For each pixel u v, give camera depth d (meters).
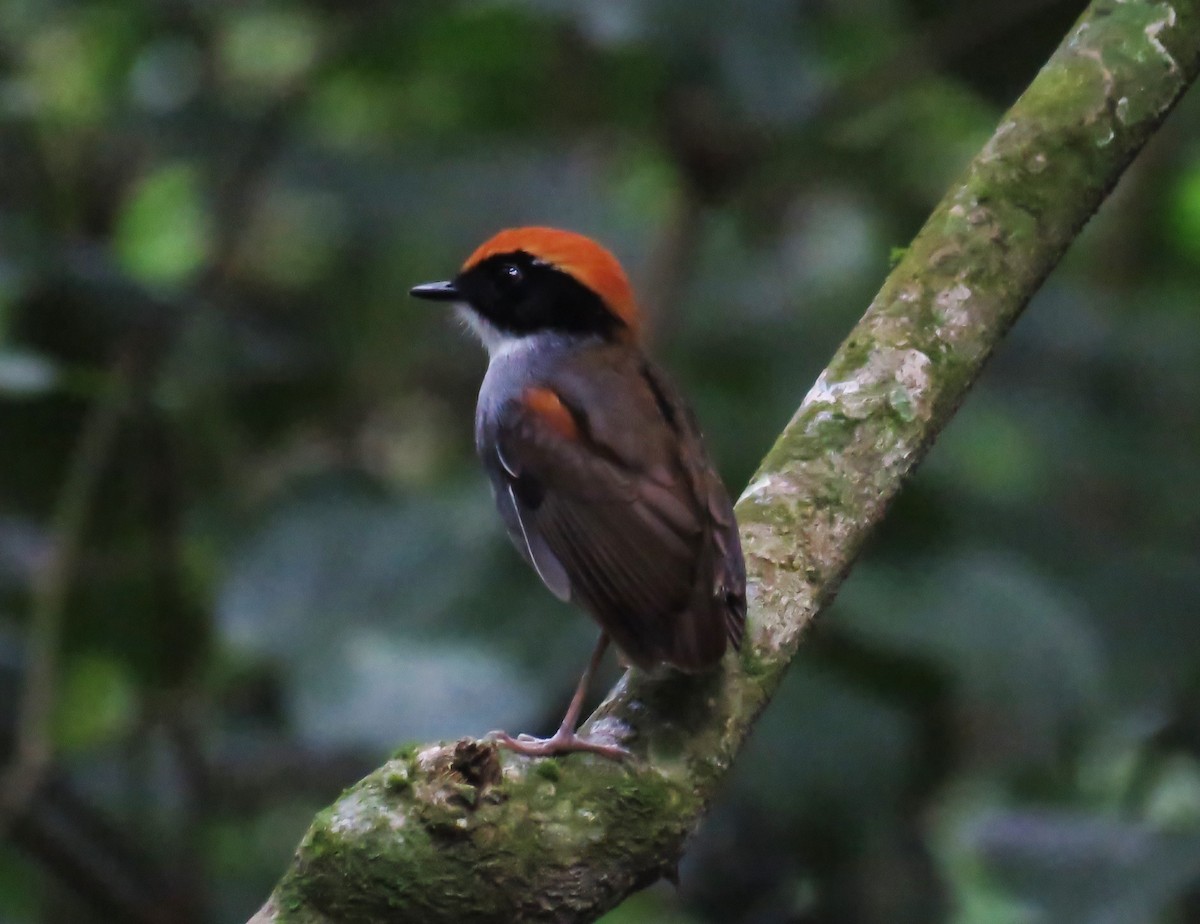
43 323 12.23
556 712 11.07
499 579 10.77
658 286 13.03
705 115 12.79
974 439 15.12
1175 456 15.02
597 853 5.70
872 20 14.91
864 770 10.59
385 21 13.74
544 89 14.57
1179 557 12.53
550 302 8.38
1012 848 10.07
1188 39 7.48
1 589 12.19
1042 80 7.54
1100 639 11.64
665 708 6.14
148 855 12.39
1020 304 7.30
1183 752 11.38
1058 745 12.05
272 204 15.22
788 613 6.59
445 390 15.47
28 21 13.78
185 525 12.89
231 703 13.15
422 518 11.12
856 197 16.69
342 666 10.41
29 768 10.97
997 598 11.11
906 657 10.91
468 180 13.04
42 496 12.51
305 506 11.23
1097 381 15.17
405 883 5.48
